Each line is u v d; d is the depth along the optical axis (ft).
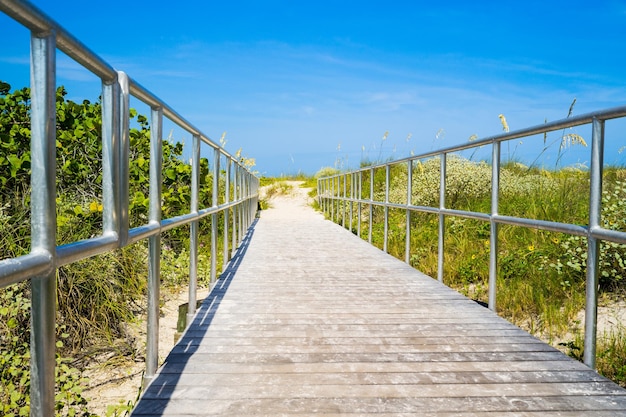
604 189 19.51
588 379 7.75
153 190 8.08
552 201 21.59
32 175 4.27
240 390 7.25
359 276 16.55
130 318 14.08
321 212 53.11
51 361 4.42
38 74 4.21
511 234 20.59
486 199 26.55
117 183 6.26
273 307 12.24
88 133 16.78
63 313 12.59
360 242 26.50
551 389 7.37
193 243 11.15
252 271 17.43
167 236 22.56
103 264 13.41
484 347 9.27
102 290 12.95
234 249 20.92
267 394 7.13
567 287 15.23
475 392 7.25
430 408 6.73
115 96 6.23
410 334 10.05
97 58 5.54
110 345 12.91
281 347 9.17
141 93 7.28
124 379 11.73
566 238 17.06
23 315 11.49
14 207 13.55
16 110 16.51
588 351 8.20
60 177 16.49
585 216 18.89
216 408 6.68
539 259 17.25
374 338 9.77
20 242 12.61
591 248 8.04
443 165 14.99
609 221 15.26
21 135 16.07
